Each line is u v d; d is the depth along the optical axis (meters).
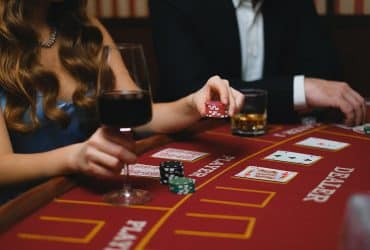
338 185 1.30
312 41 2.67
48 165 1.36
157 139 1.72
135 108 1.18
